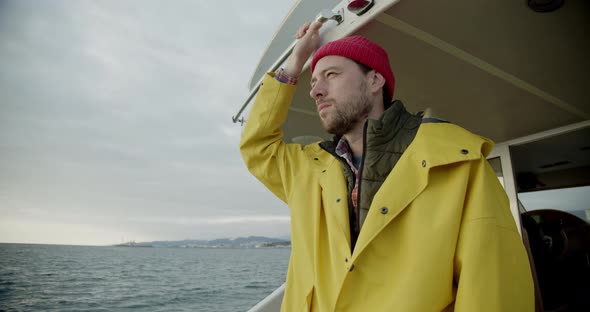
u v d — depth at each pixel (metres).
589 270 3.21
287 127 2.58
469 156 0.88
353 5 1.35
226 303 57.38
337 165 1.20
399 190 0.93
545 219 3.49
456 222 0.85
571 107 2.36
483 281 0.77
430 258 0.83
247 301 58.41
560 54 1.70
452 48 1.64
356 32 1.48
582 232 3.26
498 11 1.38
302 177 1.34
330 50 1.20
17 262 119.12
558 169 3.40
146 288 70.06
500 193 0.91
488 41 1.59
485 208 0.85
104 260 139.38
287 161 1.45
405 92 2.15
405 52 1.69
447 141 0.94
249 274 96.62
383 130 1.02
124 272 101.94
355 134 1.18
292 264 1.22
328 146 1.26
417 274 0.83
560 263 3.33
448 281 0.83
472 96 2.20
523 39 1.58
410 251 0.88
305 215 1.23
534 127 2.78
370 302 0.89
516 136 3.03
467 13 1.38
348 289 0.93
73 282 77.38
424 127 1.00
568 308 3.16
